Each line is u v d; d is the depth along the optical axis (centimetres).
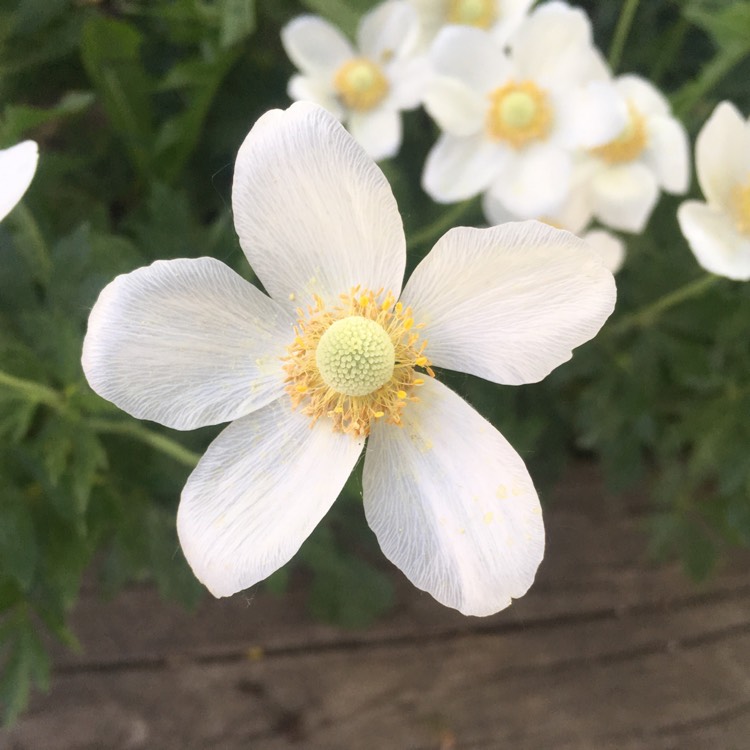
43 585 12
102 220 14
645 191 13
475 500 9
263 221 8
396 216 8
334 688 17
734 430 14
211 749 17
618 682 17
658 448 16
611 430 15
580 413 15
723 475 14
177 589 14
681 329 14
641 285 14
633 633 18
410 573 9
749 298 14
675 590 18
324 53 14
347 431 9
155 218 13
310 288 9
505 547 8
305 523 9
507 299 8
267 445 9
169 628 17
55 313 11
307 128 8
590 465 18
